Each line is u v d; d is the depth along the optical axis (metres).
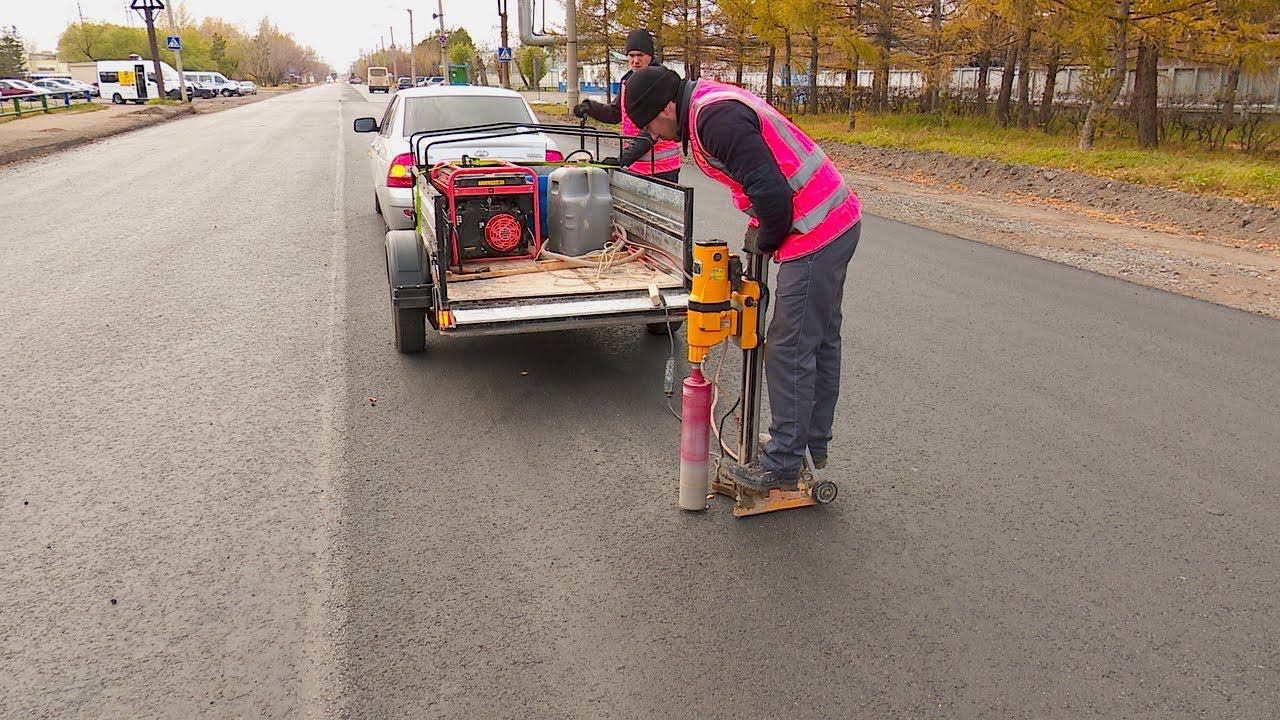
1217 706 2.62
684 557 3.41
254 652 2.85
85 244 9.28
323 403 4.95
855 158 18.89
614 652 2.85
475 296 5.03
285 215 11.11
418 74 101.88
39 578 3.25
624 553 3.44
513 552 3.44
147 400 4.97
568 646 2.88
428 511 3.76
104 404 4.91
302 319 6.55
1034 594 3.18
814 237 3.40
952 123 25.02
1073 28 16.83
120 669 2.76
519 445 4.43
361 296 7.18
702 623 3.01
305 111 39.38
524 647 2.88
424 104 8.72
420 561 3.37
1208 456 4.31
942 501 3.87
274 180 14.61
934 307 6.99
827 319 3.56
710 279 3.47
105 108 40.00
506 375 5.45
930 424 4.69
